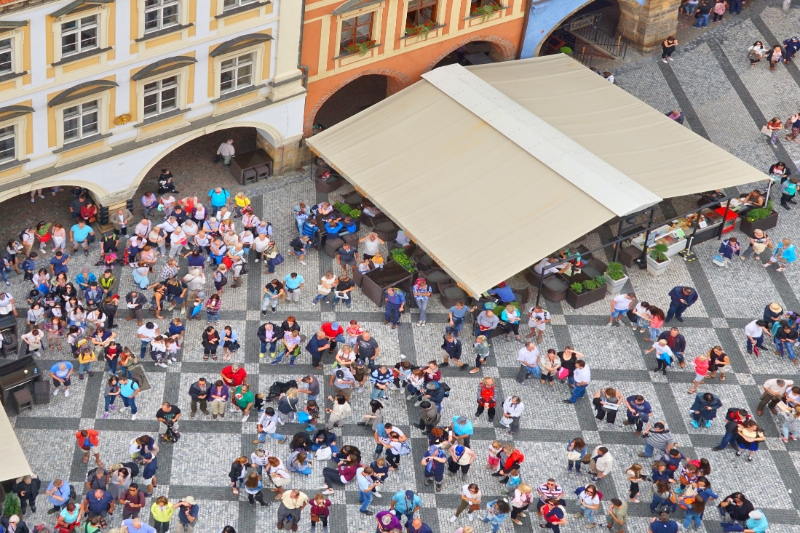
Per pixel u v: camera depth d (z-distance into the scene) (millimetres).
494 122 40750
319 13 40062
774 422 36156
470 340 38219
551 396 36438
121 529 30344
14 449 30938
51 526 31734
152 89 38188
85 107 37125
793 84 50531
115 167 39000
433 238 37656
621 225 39188
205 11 37281
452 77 42750
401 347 37719
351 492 33312
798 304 40219
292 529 31844
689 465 32906
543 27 46875
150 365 36281
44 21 33969
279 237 41438
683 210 42844
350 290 38500
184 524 31422
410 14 43094
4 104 34938
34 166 37125
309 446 33469
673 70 51000
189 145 44562
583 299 39312
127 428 34438
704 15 53281
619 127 42406
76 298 35938
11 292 38062
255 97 41000
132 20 35812
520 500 31781
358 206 42406
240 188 43094
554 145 39875
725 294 40500
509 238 37375
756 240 41125
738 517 32125
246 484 31875
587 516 32531
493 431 35250
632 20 51312
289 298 38875
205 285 39188
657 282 40812
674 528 31109
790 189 43781
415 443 34781
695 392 36906
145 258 38438
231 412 35094
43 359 36094
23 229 40188
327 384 36250
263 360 36844
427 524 32625
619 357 37969
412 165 40125
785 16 54625
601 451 33094
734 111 48875
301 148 43625
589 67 50625
